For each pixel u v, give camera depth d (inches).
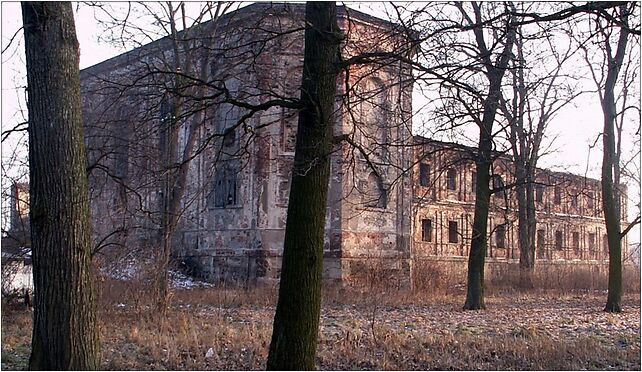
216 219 1207.6
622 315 797.9
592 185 1379.2
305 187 328.8
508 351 495.8
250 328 564.4
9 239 661.3
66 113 312.0
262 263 1143.6
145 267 669.3
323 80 335.0
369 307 839.1
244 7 451.2
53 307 303.7
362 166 1133.1
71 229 309.0
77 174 313.4
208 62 629.3
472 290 830.5
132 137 597.3
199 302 836.0
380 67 382.0
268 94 368.5
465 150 729.0
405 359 465.7
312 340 323.6
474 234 830.5
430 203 1758.1
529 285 1200.2
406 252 1235.2
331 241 1144.2
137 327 563.5
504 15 366.3
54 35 311.1
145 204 789.2
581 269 1279.5
